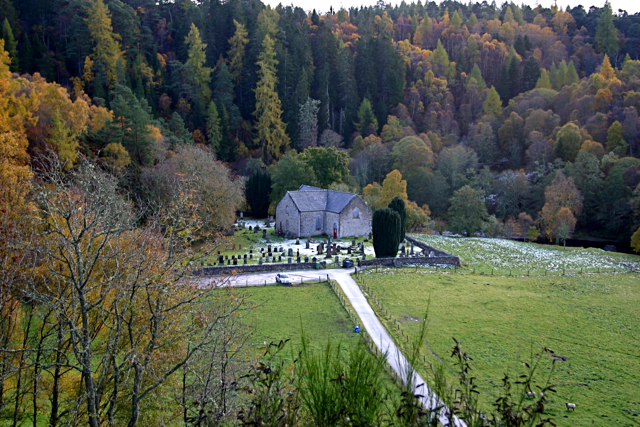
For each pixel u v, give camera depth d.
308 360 8.79
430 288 43.19
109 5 124.12
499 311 36.75
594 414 21.30
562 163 93.94
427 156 102.44
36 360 14.34
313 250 58.75
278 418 8.33
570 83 135.38
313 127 129.25
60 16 119.38
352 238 67.81
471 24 192.88
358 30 191.12
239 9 157.25
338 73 149.25
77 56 113.62
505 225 85.00
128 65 120.81
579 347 29.53
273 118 126.62
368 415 7.80
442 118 132.12
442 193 96.56
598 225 89.00
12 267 14.25
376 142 116.19
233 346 14.61
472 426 7.82
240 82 141.88
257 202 90.88
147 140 66.62
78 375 17.33
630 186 83.44
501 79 142.88
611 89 111.56
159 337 15.47
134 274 14.59
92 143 64.94
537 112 112.38
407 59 159.50
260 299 37.78
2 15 105.50
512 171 101.38
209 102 130.12
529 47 169.88
